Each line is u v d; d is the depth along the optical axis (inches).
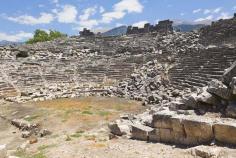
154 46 2610.7
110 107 1349.7
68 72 2207.2
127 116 994.7
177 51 2139.5
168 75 1720.0
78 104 1446.9
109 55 2635.3
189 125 591.5
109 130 888.3
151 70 1909.4
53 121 1097.4
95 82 2092.8
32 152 756.0
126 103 1457.9
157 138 678.5
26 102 1598.2
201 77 1342.3
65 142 798.5
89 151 671.1
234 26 2082.9
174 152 576.7
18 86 1920.5
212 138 559.2
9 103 1585.9
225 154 501.7
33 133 985.5
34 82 2006.6
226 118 580.4
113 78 2110.0
